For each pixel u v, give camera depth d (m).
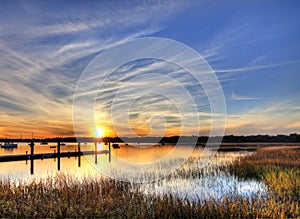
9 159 32.69
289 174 15.38
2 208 9.70
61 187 12.98
